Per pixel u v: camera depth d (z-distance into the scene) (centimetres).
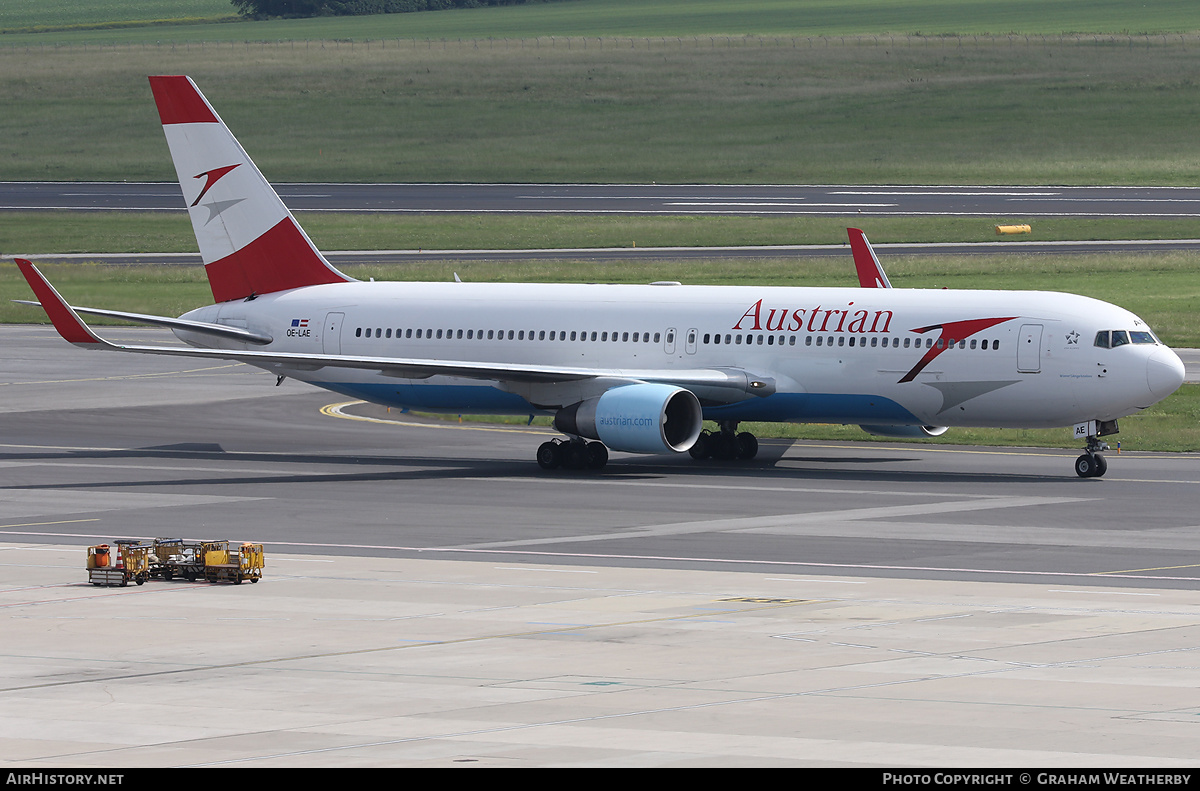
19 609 9806
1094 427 16575
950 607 9775
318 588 10550
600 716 7131
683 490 15750
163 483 16262
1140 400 16162
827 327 17288
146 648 8669
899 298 17275
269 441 19925
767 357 17488
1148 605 9825
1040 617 9431
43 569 11306
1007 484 16100
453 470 17438
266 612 9700
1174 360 16250
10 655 8500
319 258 19725
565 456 17375
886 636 8888
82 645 8756
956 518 13788
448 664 8238
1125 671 8000
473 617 9519
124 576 10581
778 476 16875
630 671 8056
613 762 6344
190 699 7506
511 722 7038
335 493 15562
